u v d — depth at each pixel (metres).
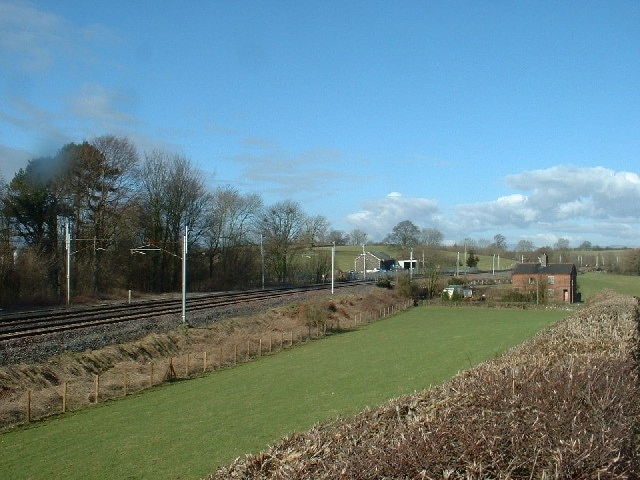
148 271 65.50
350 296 58.81
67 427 17.09
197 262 74.75
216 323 36.06
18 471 13.31
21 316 35.16
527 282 75.75
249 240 83.94
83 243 57.25
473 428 6.13
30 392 17.88
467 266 129.38
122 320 33.94
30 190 53.84
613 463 5.70
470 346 34.81
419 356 31.06
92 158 56.94
